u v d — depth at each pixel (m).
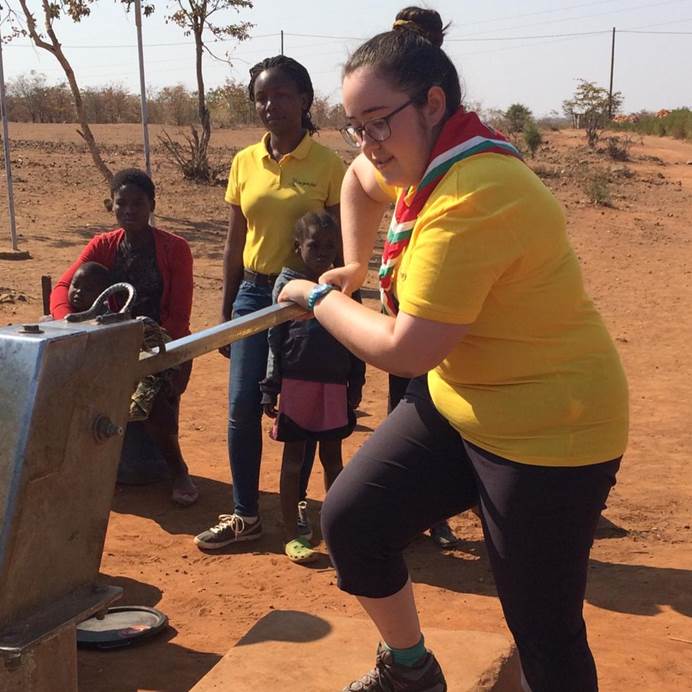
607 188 25.38
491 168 2.02
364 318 2.17
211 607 4.17
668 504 5.76
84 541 1.94
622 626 4.04
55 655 2.06
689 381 9.07
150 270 5.14
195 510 5.34
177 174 22.34
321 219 4.31
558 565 2.17
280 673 2.87
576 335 2.14
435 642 3.04
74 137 31.28
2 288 10.88
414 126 2.09
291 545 4.69
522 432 2.12
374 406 7.86
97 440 1.89
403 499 2.29
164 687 3.47
